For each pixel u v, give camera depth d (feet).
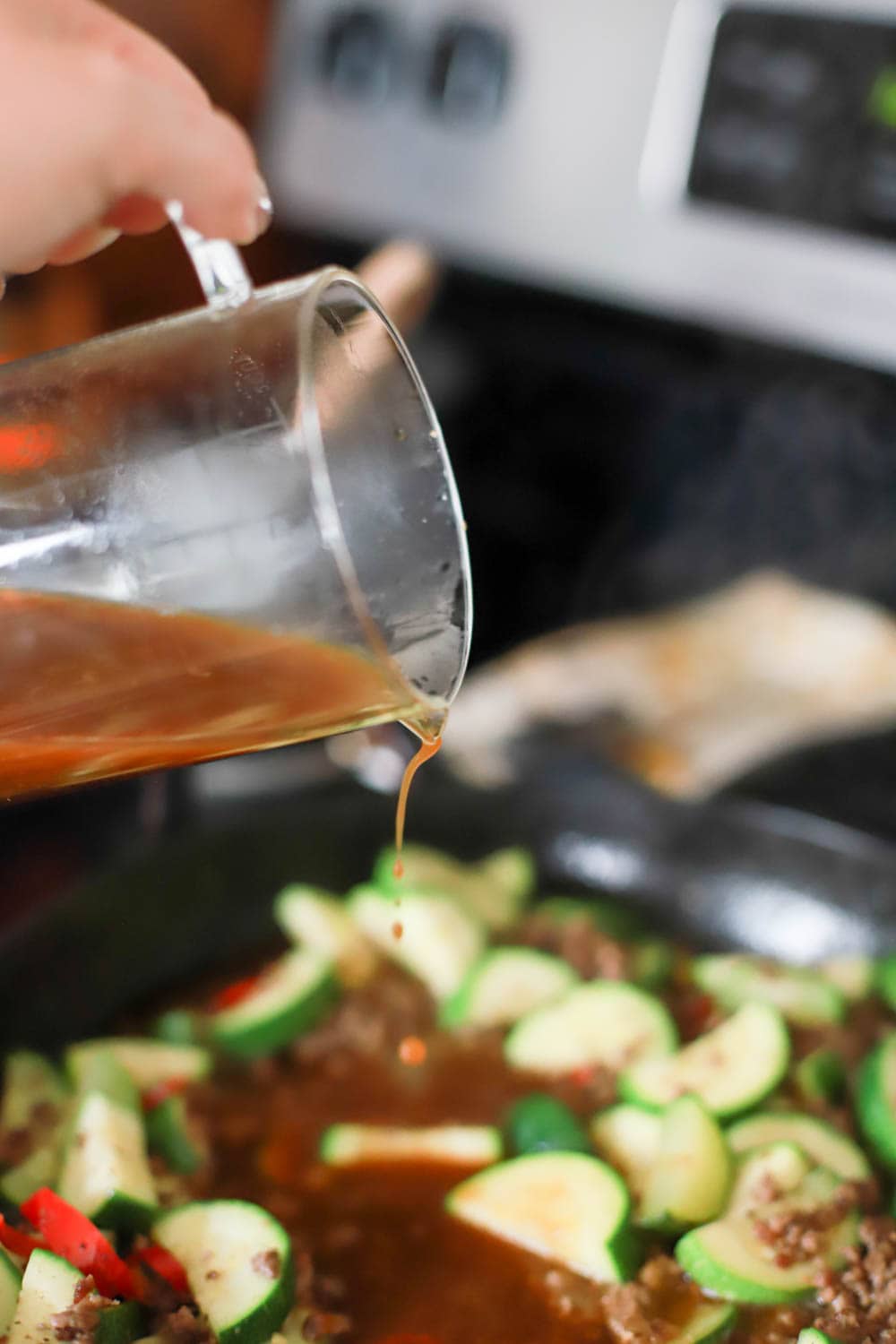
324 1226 1.45
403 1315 1.37
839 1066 1.60
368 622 1.20
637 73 1.89
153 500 1.21
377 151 2.07
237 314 1.25
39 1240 1.37
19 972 1.57
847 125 1.81
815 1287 1.38
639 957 1.74
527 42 1.95
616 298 1.98
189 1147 1.50
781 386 2.07
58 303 2.53
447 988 1.70
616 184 1.93
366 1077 1.61
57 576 1.21
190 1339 1.32
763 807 1.86
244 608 1.20
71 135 1.28
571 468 2.35
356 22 2.04
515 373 2.28
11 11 1.30
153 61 1.36
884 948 1.73
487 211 2.02
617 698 2.13
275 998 1.65
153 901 1.69
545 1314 1.38
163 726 1.26
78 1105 1.49
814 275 1.85
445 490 1.32
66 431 1.23
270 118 2.14
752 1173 1.48
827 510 2.21
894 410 2.03
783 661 2.18
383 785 2.04
